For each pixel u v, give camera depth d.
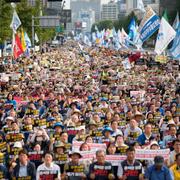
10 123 26.48
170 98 40.72
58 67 79.31
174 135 24.39
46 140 23.83
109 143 22.55
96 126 26.03
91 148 22.22
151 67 81.31
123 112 34.97
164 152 20.94
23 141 26.03
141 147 22.75
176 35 50.09
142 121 30.33
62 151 20.72
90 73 70.44
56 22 119.94
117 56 126.12
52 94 39.94
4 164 21.39
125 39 107.44
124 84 54.19
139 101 39.94
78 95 43.31
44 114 33.28
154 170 17.95
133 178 19.03
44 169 19.11
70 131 26.34
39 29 145.62
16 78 57.97
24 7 130.25
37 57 109.12
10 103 36.91
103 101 35.81
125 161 19.17
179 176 18.86
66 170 19.53
